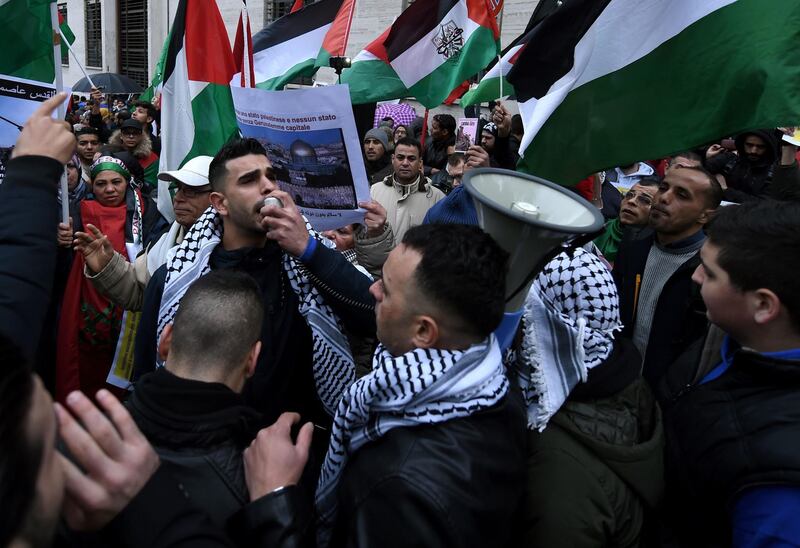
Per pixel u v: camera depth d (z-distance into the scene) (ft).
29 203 3.16
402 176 13.57
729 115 6.15
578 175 7.32
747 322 3.71
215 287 4.03
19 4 6.97
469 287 3.50
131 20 59.67
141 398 3.63
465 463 3.31
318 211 7.11
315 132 6.55
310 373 6.12
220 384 3.69
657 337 6.75
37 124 3.39
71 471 2.55
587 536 3.87
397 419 3.53
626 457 4.08
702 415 3.82
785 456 3.25
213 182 5.96
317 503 4.11
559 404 4.17
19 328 2.89
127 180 10.92
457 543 3.11
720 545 3.73
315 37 13.58
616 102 6.98
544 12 11.10
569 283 4.83
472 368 3.57
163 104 11.02
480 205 3.93
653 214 6.92
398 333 3.74
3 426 1.71
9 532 1.69
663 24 6.59
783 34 5.78
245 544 3.37
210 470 3.52
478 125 17.87
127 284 7.71
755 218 3.66
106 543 2.66
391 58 12.38
